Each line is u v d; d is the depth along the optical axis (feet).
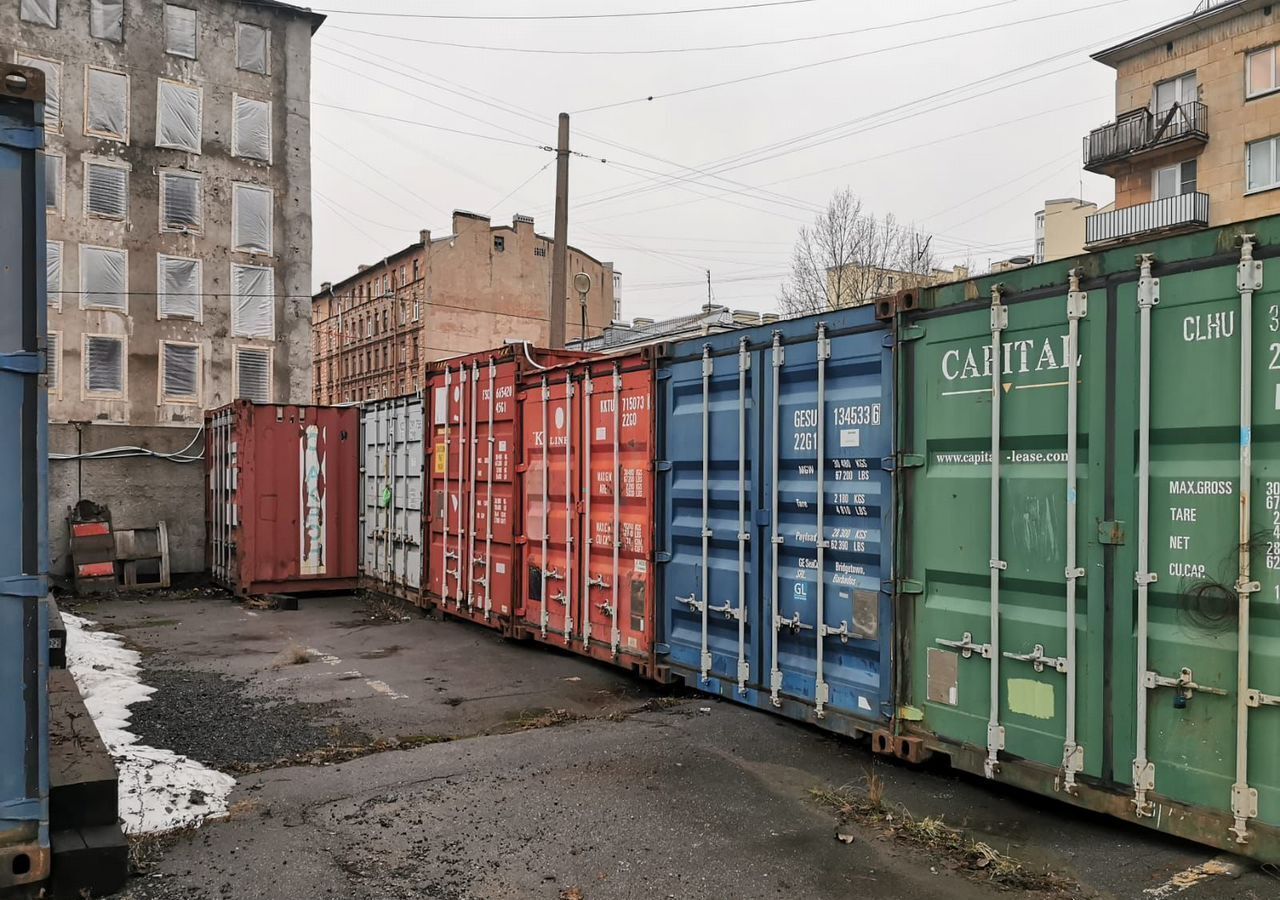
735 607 22.38
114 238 76.13
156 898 13.02
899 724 17.98
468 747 20.43
